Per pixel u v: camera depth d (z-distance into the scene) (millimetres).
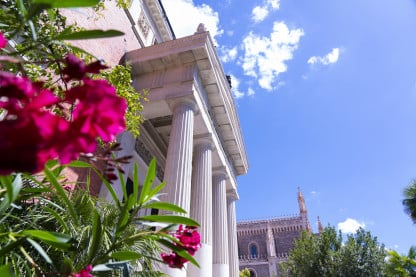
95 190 7586
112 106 750
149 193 1763
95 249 1562
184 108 8930
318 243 22828
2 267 1207
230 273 12617
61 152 642
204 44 9344
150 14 14172
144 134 11492
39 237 1294
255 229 49938
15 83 642
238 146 13688
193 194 9352
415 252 9250
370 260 20156
